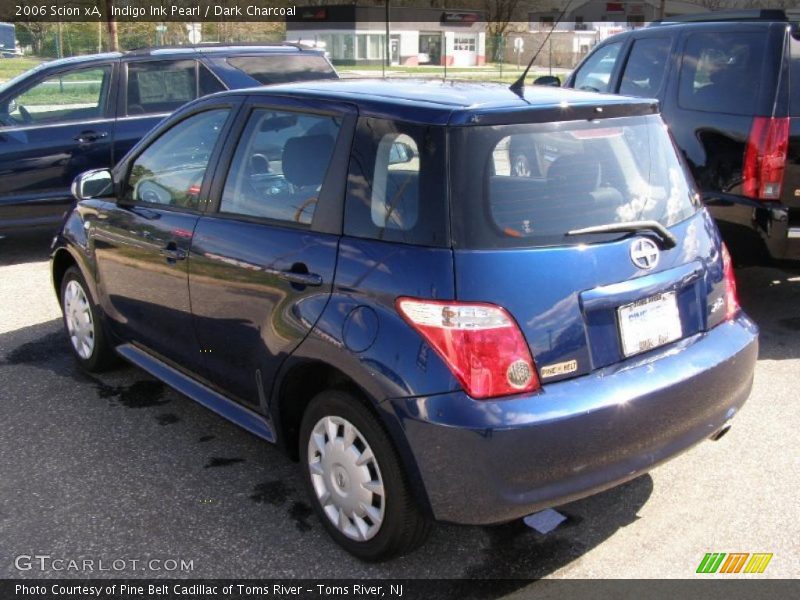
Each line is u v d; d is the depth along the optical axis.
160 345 4.29
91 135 8.05
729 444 4.12
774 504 3.57
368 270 2.95
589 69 7.44
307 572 3.12
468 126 2.88
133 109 8.29
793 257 5.37
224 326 3.69
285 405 3.43
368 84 3.60
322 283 3.11
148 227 4.18
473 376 2.70
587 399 2.80
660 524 3.44
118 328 4.65
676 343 3.16
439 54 52.22
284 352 3.26
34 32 34.56
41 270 7.58
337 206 3.17
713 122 5.62
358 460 3.05
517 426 2.68
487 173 2.85
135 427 4.34
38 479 3.79
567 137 3.08
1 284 7.09
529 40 52.34
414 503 2.94
